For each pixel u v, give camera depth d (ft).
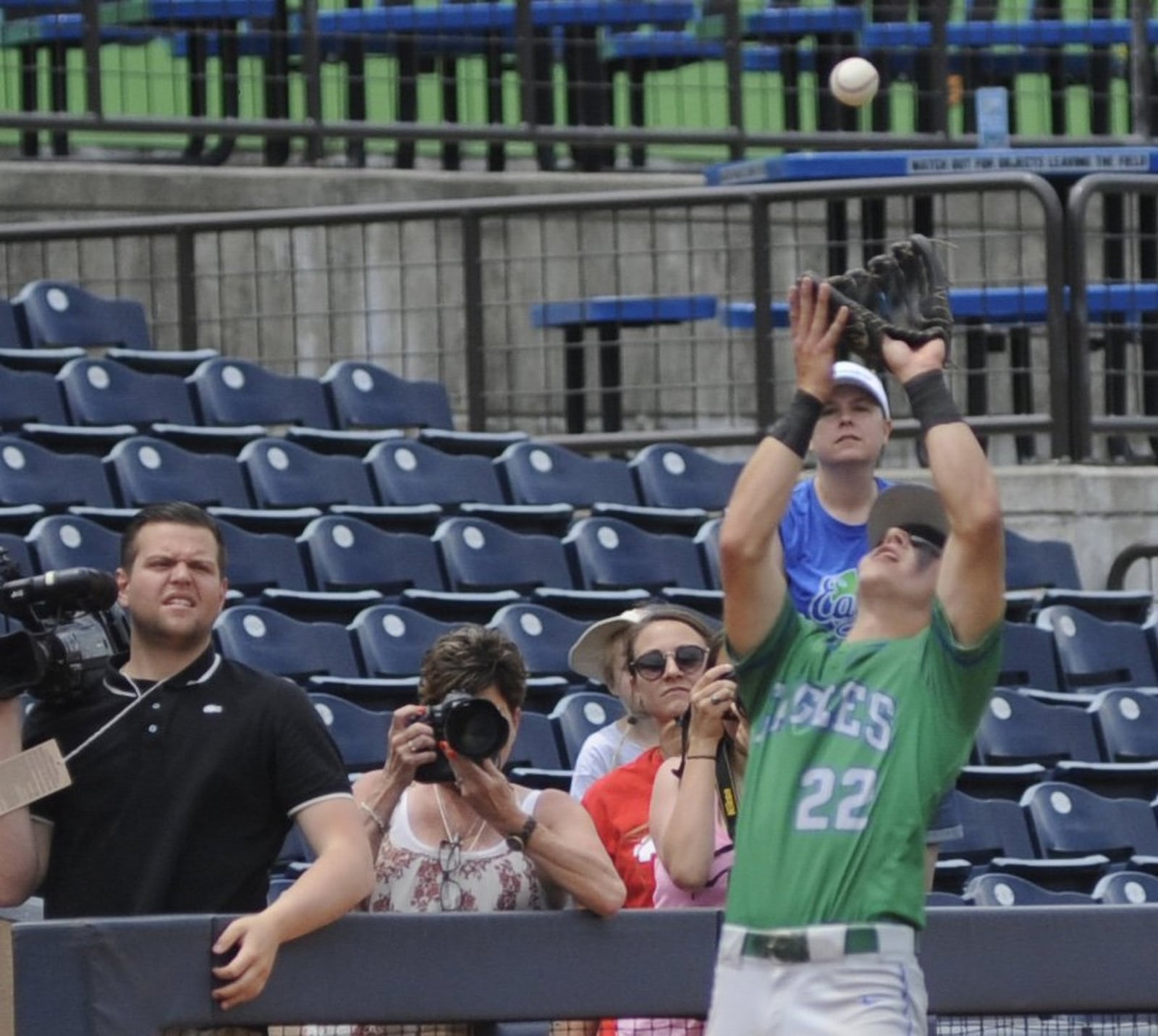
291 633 97.40
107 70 148.66
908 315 49.08
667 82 170.60
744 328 130.52
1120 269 134.51
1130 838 97.55
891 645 47.98
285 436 117.91
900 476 122.83
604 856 54.54
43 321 124.67
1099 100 156.15
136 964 50.26
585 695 96.43
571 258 140.56
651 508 122.11
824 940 45.93
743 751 59.52
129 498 108.17
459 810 58.34
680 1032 55.62
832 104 155.43
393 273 144.46
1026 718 103.96
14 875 52.44
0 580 55.31
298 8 152.56
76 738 54.13
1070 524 121.39
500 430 144.15
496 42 153.28
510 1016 53.26
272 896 79.71
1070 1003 55.21
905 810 46.55
